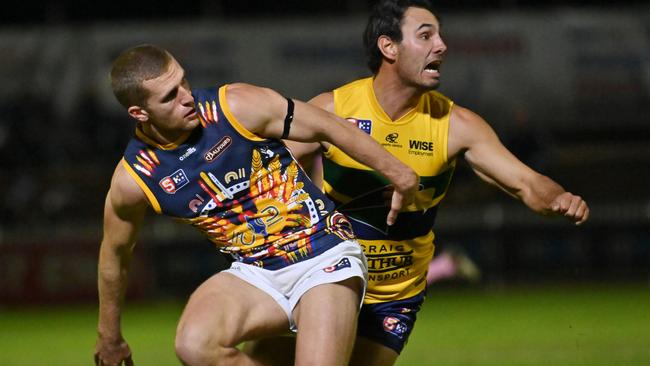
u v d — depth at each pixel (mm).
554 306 38500
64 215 50469
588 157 52156
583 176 52031
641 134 52469
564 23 53719
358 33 53812
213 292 13367
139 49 12836
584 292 43406
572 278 48219
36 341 33812
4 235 46812
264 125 13180
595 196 51938
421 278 15898
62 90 52969
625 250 48375
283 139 13398
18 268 46625
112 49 53469
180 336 12828
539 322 33781
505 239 48250
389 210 14984
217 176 13273
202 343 12742
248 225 13539
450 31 53469
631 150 52188
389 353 15648
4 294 46438
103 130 52625
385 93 14789
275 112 13133
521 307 38875
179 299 47656
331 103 15109
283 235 13539
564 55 53281
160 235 48000
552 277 48344
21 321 41188
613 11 54094
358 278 13586
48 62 53312
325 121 13242
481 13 54000
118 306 14477
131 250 14141
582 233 48344
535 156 48750
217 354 12859
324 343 12703
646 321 32656
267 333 13539
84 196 51094
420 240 15422
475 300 42781
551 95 53094
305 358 12641
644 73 53188
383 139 14828
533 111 52938
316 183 15625
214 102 13164
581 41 53469
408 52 14367
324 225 13680
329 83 53438
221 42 53812
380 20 14594
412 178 13367
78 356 29609
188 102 12773
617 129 52625
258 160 13320
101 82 53000
